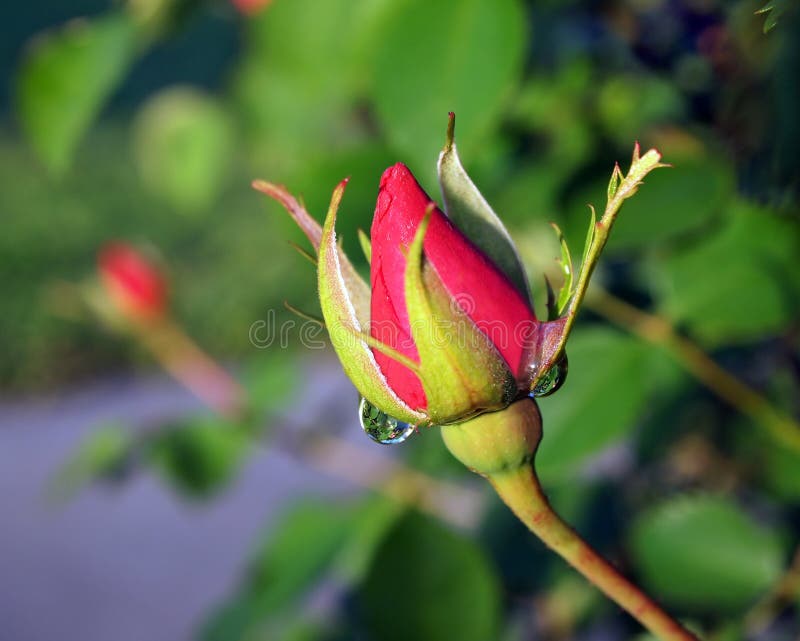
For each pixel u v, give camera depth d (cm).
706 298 27
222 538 117
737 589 28
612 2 34
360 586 25
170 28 32
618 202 21
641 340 28
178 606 105
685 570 28
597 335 28
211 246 204
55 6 308
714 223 28
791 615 30
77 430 148
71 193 231
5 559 118
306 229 22
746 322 27
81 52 31
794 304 27
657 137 33
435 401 21
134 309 49
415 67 27
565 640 32
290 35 32
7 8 306
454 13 26
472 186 22
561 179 28
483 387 21
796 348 30
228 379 50
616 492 31
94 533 123
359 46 31
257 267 188
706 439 33
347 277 22
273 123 44
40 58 31
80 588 111
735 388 28
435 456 34
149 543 119
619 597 22
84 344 171
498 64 26
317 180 27
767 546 28
